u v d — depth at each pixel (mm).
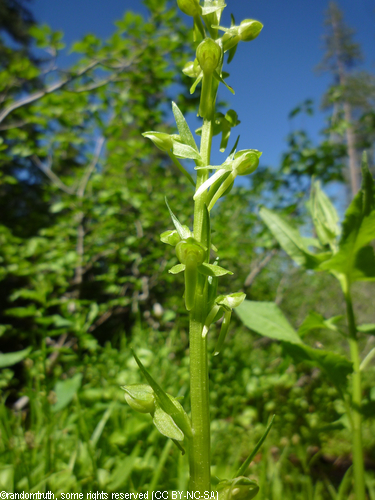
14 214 7129
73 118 4758
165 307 6406
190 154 1230
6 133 5082
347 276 1746
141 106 4621
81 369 3109
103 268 7727
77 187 5418
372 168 17922
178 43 4184
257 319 1881
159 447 2223
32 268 4520
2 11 10594
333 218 2049
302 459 2180
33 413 2273
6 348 5660
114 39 3846
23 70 3764
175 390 3066
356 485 1482
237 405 3945
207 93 1309
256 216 5504
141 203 4984
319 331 8938
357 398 1581
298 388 4875
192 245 1115
